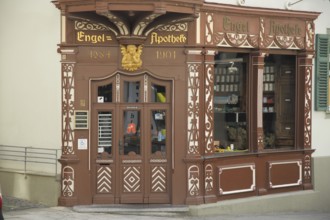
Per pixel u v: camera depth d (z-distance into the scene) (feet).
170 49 50.57
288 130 58.75
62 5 48.32
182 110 50.88
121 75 50.42
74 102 50.16
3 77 54.85
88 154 50.31
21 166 53.83
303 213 57.21
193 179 51.11
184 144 50.93
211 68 51.85
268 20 55.62
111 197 50.60
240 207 53.78
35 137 52.75
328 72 60.13
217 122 53.67
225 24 52.65
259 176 56.08
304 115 58.54
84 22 49.78
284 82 58.34
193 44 50.60
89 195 50.39
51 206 50.83
